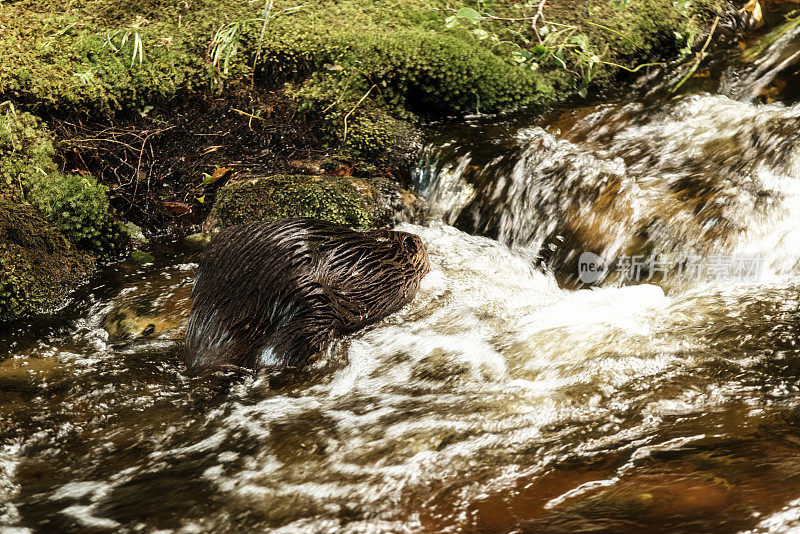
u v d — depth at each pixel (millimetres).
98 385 4738
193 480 3717
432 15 8562
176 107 7809
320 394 4656
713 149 6699
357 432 4113
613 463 3584
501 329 5277
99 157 7348
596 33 8469
